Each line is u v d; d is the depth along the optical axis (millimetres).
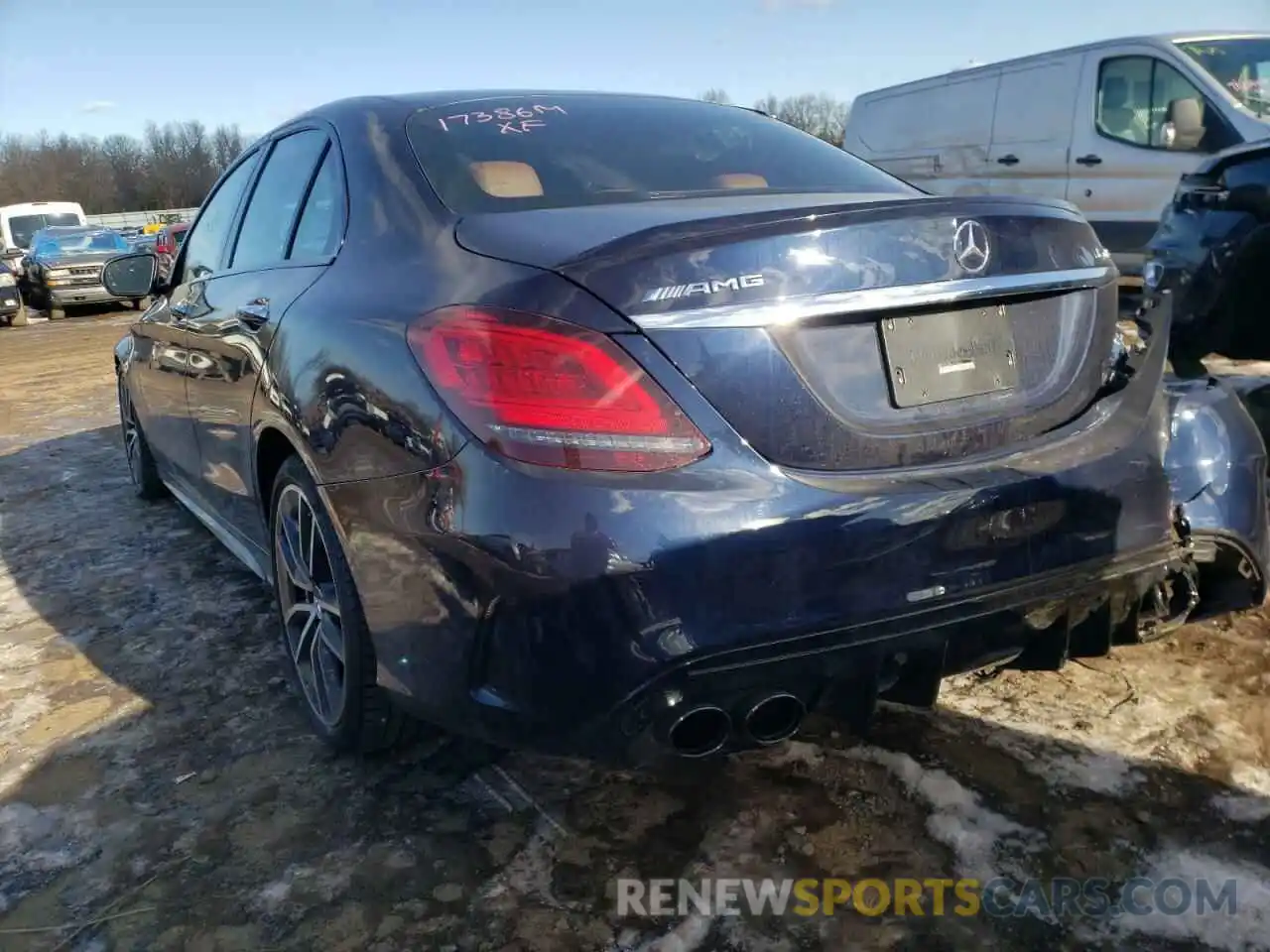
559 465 1737
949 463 1938
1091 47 8023
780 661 1779
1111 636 2246
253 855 2168
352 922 1964
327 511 2182
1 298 15938
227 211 3502
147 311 4246
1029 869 2020
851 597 1801
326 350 2197
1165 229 5059
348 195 2529
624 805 2279
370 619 2078
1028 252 2029
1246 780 2244
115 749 2602
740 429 1775
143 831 2260
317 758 2521
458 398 1824
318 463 2178
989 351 2010
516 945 1893
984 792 2242
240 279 3016
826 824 2182
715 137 2803
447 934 1925
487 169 2391
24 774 2504
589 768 2428
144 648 3199
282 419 2395
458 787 2373
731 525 1734
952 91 9367
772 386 1786
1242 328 4715
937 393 1939
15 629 3391
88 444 6320
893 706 2590
